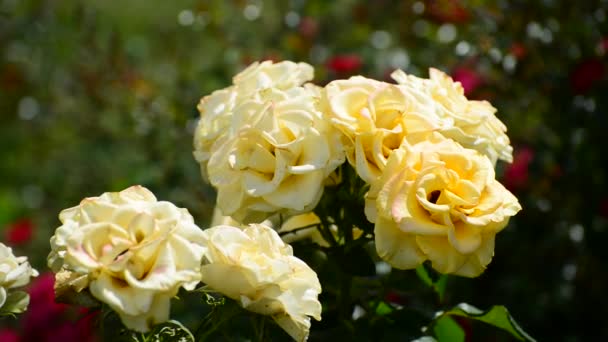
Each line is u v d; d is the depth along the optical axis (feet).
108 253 4.51
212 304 5.26
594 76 10.35
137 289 4.48
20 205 17.10
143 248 4.52
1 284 5.00
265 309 4.90
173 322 5.11
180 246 4.64
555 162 10.81
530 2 10.71
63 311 9.52
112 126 13.61
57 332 9.21
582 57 10.80
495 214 5.13
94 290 4.48
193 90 12.31
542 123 11.11
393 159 5.24
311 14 13.19
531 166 10.85
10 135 17.89
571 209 11.07
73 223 4.76
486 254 5.22
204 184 11.16
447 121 5.75
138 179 11.43
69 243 4.55
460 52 10.59
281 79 6.38
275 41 12.89
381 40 13.21
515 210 5.24
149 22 17.75
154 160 11.82
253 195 5.38
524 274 11.13
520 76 10.81
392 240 5.19
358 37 13.17
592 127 10.59
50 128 16.93
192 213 10.93
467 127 5.92
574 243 11.11
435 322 6.53
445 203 5.16
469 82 10.56
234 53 12.47
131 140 13.34
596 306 11.08
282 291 4.92
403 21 12.49
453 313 6.38
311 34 12.88
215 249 4.91
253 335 6.15
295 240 6.63
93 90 13.87
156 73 13.71
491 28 10.68
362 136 5.42
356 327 6.23
